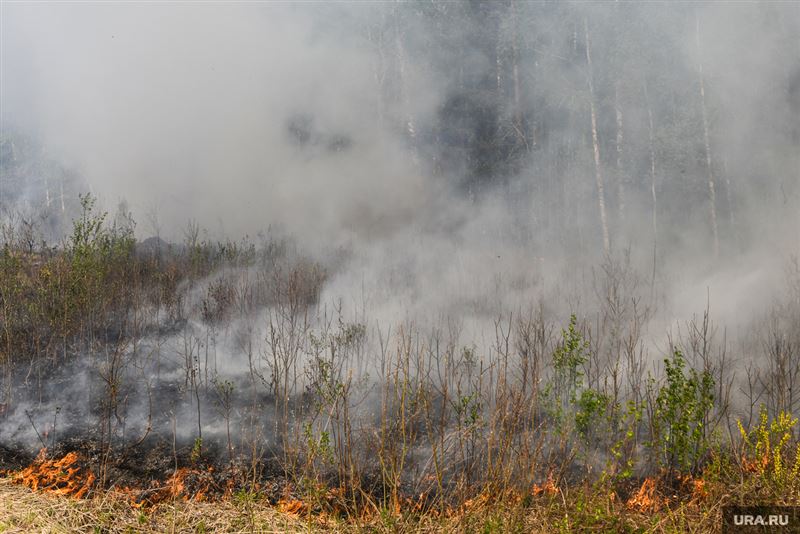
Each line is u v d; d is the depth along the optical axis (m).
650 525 4.00
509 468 4.25
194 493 4.63
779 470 4.26
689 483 4.60
